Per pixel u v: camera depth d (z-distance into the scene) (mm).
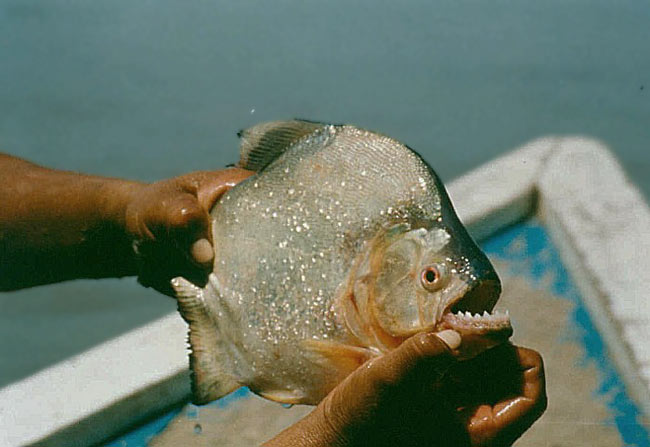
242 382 1019
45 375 1330
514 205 1526
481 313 960
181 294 1047
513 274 1471
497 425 925
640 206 1496
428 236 958
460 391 945
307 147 1014
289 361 992
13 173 1216
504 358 937
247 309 1008
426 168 984
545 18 2895
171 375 1305
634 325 1325
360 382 914
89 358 1343
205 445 1275
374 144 993
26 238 1189
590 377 1326
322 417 929
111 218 1166
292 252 992
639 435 1257
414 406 919
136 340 1357
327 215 986
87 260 1202
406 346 905
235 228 1025
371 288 966
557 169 1568
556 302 1426
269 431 1292
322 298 978
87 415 1277
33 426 1271
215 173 1073
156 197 1068
